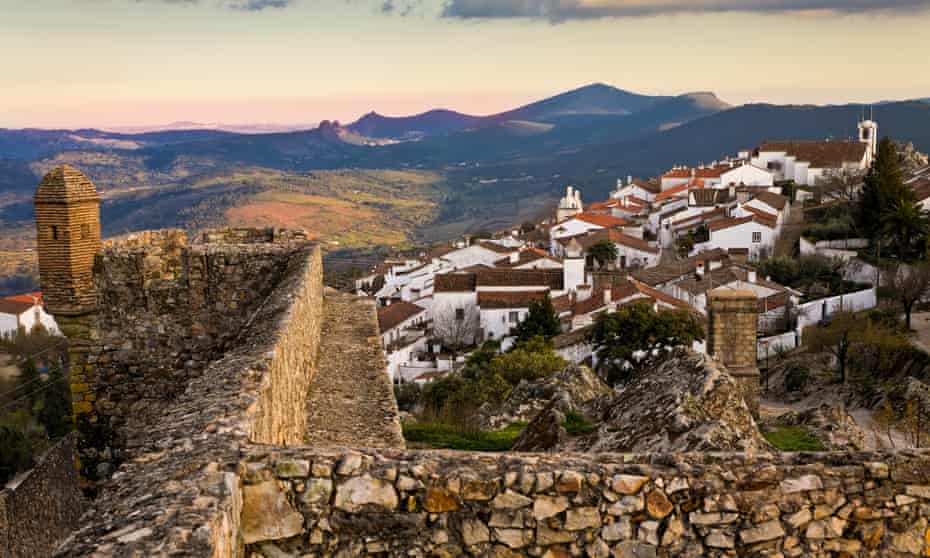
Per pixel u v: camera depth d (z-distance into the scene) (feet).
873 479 23.63
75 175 57.77
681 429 41.83
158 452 23.18
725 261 292.81
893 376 170.60
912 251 270.05
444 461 23.21
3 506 52.26
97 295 58.44
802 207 369.50
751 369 63.26
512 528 22.72
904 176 382.83
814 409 67.26
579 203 494.18
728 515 23.12
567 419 56.34
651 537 22.94
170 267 59.77
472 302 287.69
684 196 398.42
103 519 19.31
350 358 63.26
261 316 42.91
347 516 22.47
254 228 79.10
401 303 294.87
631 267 338.54
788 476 23.44
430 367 240.94
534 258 321.93
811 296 254.27
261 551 22.25
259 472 22.30
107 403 59.21
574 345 182.80
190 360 59.36
